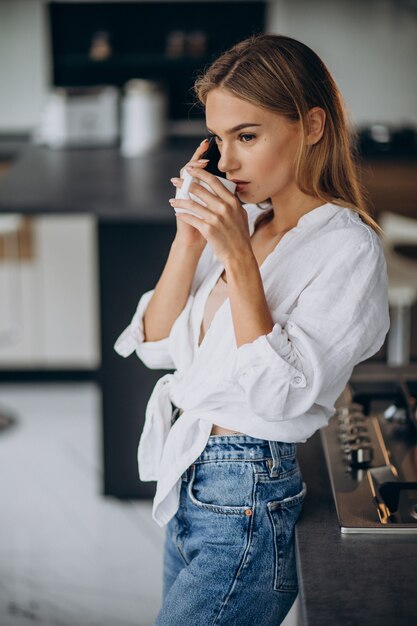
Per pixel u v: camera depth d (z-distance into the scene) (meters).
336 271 1.56
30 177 4.14
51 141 4.93
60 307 5.12
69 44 5.45
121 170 4.33
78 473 4.12
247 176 1.58
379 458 1.79
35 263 5.05
